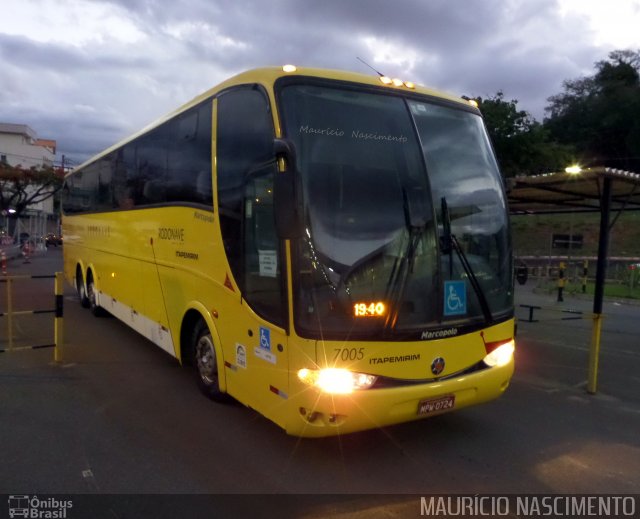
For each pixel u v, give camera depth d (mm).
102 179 9859
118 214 8797
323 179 4270
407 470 4566
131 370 7102
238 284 4949
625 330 11781
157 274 7016
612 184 7777
